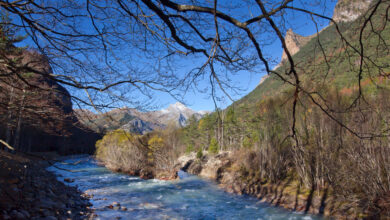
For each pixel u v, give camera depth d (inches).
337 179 438.0
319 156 485.4
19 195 355.9
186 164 1321.4
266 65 90.9
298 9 79.0
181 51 109.9
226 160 1026.7
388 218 320.8
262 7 72.7
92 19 107.1
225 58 106.9
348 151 399.5
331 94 321.7
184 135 1679.4
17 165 522.3
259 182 666.2
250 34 80.8
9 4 100.6
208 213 469.7
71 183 762.8
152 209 486.6
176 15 90.8
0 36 126.7
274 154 664.4
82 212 410.9
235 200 579.2
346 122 369.1
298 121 522.3
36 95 161.0
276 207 502.0
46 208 356.8
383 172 394.9
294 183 585.9
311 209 452.4
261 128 708.7
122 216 425.1
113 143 1007.6
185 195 633.0
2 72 126.5
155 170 928.3
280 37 79.1
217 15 81.9
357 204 382.6
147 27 106.6
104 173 1051.9
